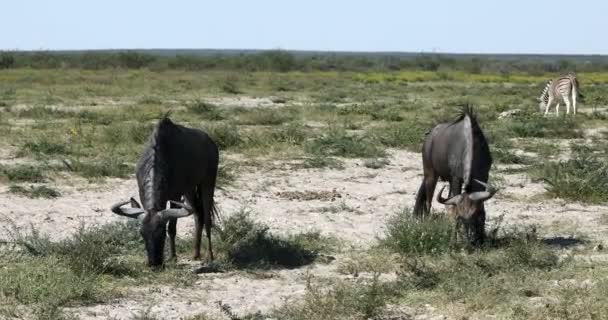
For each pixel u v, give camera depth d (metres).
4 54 129.88
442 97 68.38
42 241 16.67
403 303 13.66
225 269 16.09
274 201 22.97
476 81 106.06
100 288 14.48
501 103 57.06
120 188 24.36
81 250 15.55
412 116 46.84
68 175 25.95
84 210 21.36
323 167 28.61
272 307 13.64
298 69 141.38
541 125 40.38
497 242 17.14
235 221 18.16
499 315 12.85
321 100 62.44
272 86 82.19
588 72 138.62
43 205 21.84
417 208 18.75
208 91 72.06
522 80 107.75
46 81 83.81
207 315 13.20
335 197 23.67
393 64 156.75
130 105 52.22
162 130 15.70
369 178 27.06
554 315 12.68
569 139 38.19
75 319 12.66
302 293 14.39
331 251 17.58
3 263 15.62
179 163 15.73
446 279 14.45
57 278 14.36
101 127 38.31
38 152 29.94
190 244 17.64
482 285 14.02
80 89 70.31
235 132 33.78
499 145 34.19
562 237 18.73
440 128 18.19
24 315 12.97
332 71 141.12
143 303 13.85
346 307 13.12
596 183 23.62
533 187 25.03
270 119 42.84
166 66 134.88
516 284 14.24
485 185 16.02
